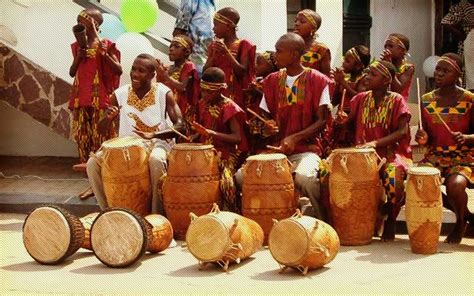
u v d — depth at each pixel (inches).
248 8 404.8
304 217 266.4
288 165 298.4
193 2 376.2
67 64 406.6
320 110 311.4
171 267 272.8
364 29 473.4
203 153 303.4
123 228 271.1
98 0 423.8
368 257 280.7
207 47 377.7
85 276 263.3
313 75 313.4
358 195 291.3
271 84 319.6
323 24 430.3
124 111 327.0
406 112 302.7
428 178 279.3
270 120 315.6
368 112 307.7
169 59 377.7
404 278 256.2
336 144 325.7
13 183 375.9
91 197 344.5
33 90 394.6
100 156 315.6
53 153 433.1
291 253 260.5
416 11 485.7
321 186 303.3
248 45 342.0
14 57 395.2
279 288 248.5
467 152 302.4
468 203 337.4
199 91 345.1
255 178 295.0
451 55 306.0
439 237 305.3
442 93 307.6
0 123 434.3
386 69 303.4
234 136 313.0
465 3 451.8
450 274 259.1
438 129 305.6
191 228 268.1
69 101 373.7
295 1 452.8
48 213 275.4
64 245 274.1
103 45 348.5
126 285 253.8
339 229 296.8
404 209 312.0
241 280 257.3
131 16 375.6
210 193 303.9
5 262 280.5
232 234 266.1
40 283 256.2
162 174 313.1
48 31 406.0
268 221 295.0
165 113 327.0
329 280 255.6
